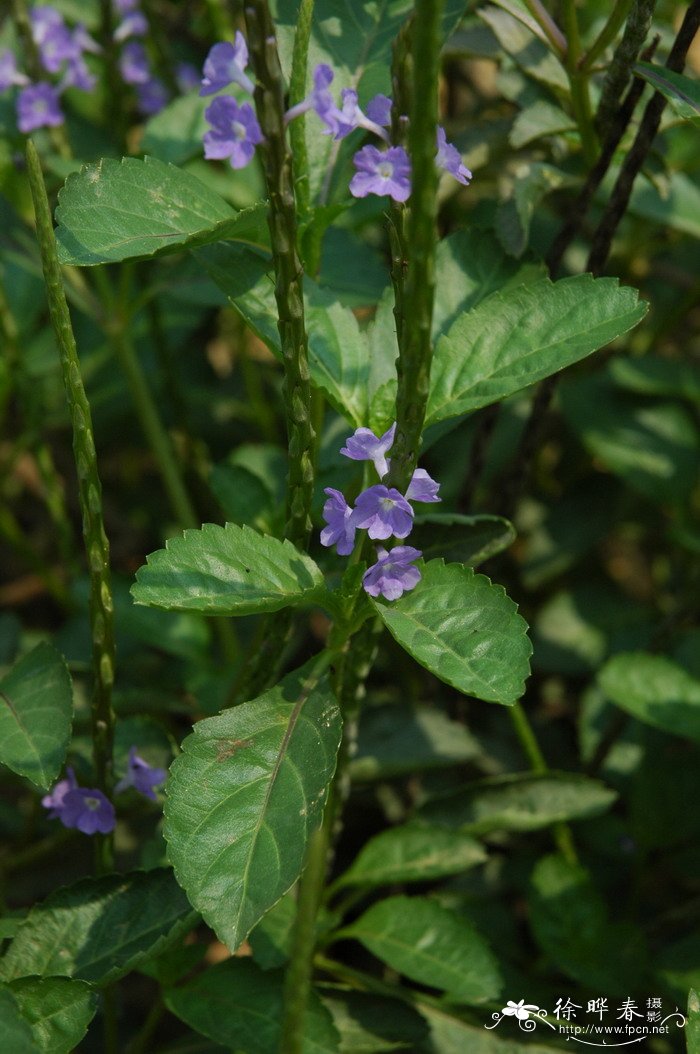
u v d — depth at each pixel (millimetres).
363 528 345
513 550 662
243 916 338
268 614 391
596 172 433
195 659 513
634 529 679
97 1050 477
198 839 345
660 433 615
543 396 467
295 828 344
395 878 450
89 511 365
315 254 413
